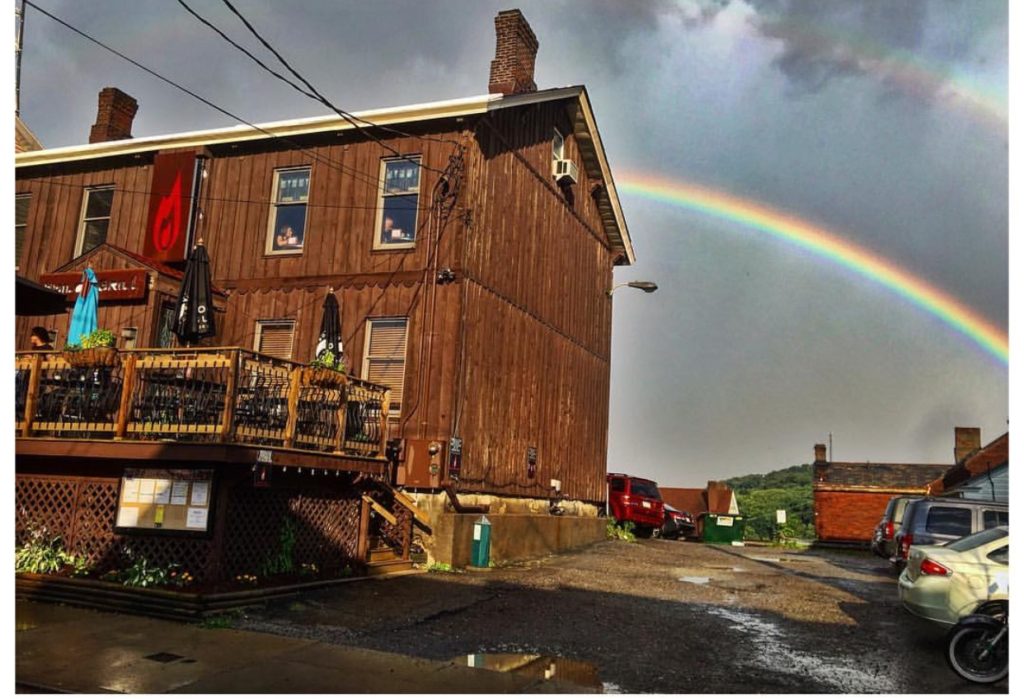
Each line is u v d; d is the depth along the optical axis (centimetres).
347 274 1557
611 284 2428
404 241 1535
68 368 1085
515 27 1781
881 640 968
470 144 1513
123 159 1797
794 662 840
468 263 1498
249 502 1074
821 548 3031
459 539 1388
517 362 1723
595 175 2234
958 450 3588
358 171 1588
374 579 1218
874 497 3309
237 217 1673
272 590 1023
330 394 1186
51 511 1102
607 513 2389
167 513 1028
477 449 1529
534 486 1802
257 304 1620
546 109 1919
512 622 971
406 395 1464
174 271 1575
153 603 938
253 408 1055
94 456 1033
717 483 4922
